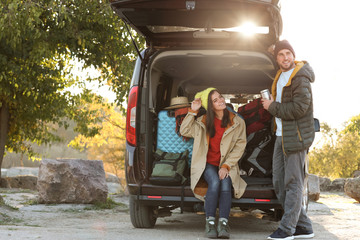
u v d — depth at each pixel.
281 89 4.37
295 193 4.26
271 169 4.73
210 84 6.29
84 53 12.12
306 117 4.25
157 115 5.16
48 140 14.59
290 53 4.32
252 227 5.64
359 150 25.08
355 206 8.92
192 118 4.73
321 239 4.37
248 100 6.70
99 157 23.42
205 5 4.34
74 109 13.82
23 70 11.21
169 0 4.32
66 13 10.37
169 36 5.18
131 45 11.74
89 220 6.15
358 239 4.41
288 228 4.25
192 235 4.58
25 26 10.04
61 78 13.45
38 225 5.51
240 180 4.55
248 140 4.80
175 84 6.05
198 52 4.82
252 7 4.30
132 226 5.40
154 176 4.61
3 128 13.27
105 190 8.00
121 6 4.52
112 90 12.31
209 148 4.73
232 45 5.12
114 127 20.02
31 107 12.55
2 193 10.30
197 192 4.56
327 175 25.33
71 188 7.90
